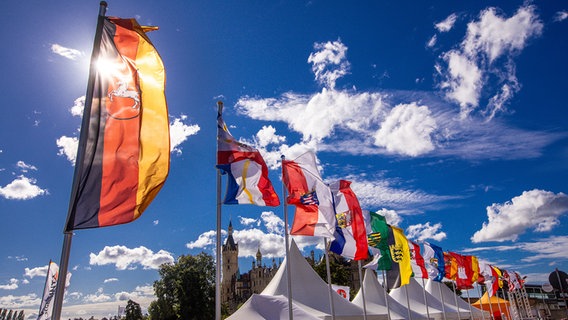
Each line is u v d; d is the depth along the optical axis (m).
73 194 7.58
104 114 8.44
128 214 7.99
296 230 16.67
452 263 35.19
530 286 73.50
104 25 9.00
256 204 13.66
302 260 25.36
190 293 59.12
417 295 40.56
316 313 21.66
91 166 7.97
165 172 8.61
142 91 9.02
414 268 29.08
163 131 8.91
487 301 56.50
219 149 13.75
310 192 17.14
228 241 189.38
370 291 31.97
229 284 180.12
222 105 14.50
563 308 69.81
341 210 19.14
